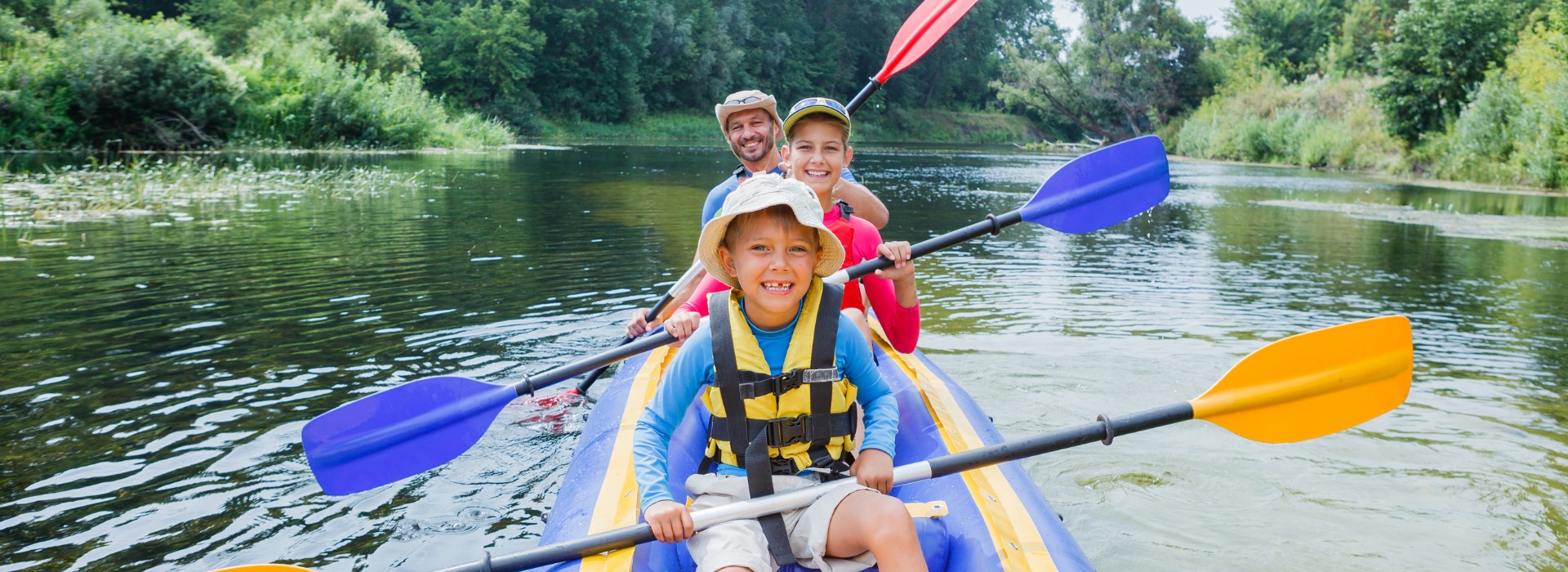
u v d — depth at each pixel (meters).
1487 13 19.08
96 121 15.84
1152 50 36.41
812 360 1.82
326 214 7.98
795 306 1.83
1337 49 34.50
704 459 1.93
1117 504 2.60
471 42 29.23
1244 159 27.48
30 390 3.27
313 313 4.42
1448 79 19.62
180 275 5.19
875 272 2.43
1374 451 2.99
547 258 6.04
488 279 5.34
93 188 9.38
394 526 2.40
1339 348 2.04
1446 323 4.79
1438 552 2.34
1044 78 39.03
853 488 1.76
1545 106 15.50
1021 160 23.84
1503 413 3.36
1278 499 2.63
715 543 1.71
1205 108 31.86
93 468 2.66
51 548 2.21
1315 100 26.69
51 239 6.29
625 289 5.13
